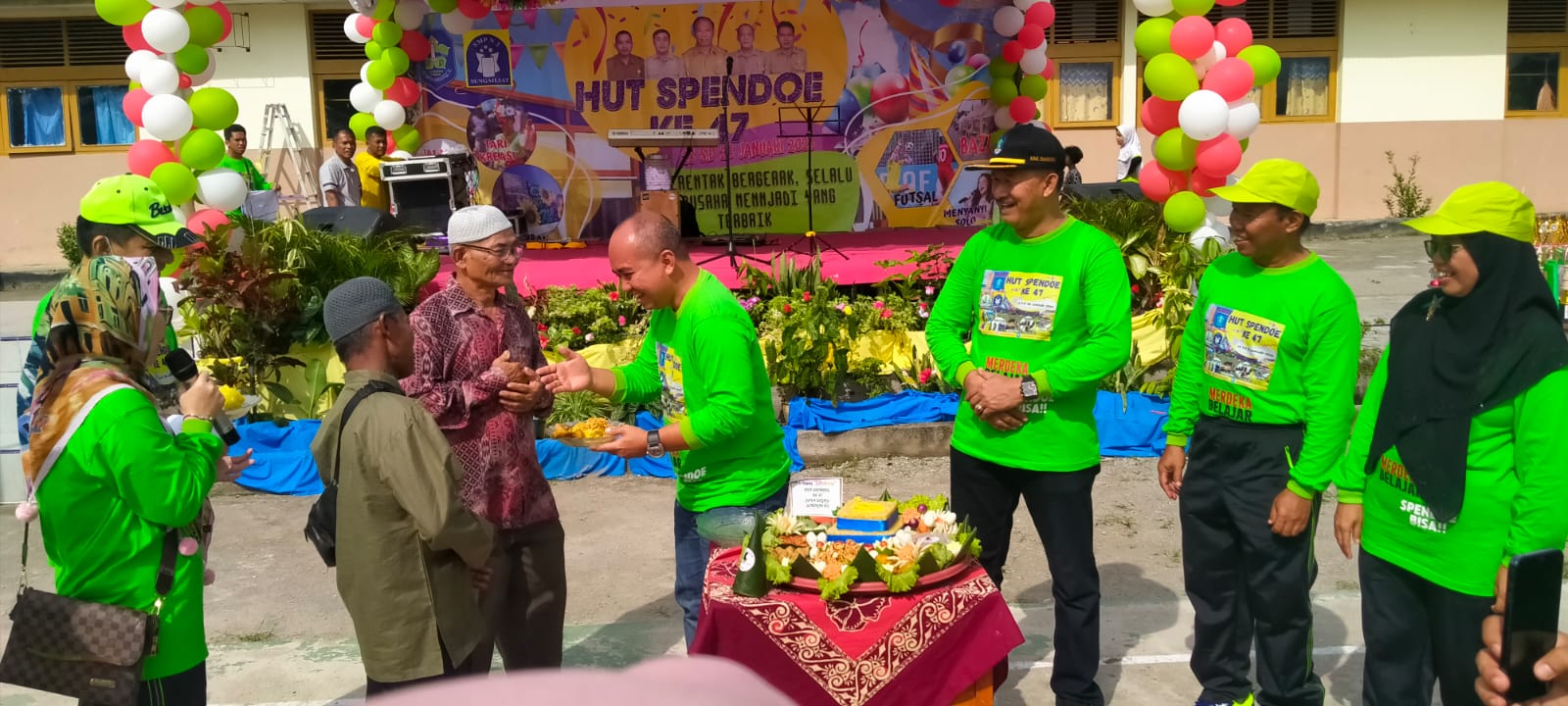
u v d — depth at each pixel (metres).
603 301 7.88
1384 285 12.10
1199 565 3.90
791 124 11.36
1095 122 16.45
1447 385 2.99
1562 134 16.80
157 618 2.96
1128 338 3.80
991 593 3.31
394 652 3.10
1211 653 3.92
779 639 3.26
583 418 6.91
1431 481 3.01
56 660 2.91
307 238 7.29
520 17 11.11
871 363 7.27
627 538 5.91
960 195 11.54
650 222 3.59
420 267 7.68
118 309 2.99
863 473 6.81
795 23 11.23
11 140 16.12
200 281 6.98
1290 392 3.60
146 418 2.92
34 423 2.96
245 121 15.52
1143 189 8.13
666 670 0.85
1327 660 4.48
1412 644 3.20
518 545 3.85
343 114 15.68
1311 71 16.73
